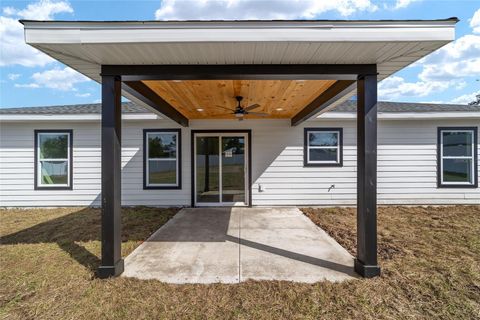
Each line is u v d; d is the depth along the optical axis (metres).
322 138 7.64
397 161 7.55
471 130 7.45
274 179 7.64
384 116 7.23
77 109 8.08
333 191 7.61
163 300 2.66
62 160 7.60
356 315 2.41
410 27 2.56
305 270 3.33
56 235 4.86
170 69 3.17
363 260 3.16
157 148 7.69
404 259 3.61
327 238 4.69
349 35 2.56
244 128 7.64
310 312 2.46
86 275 3.19
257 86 4.29
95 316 2.42
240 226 5.54
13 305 2.58
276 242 4.47
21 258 3.74
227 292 2.81
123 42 2.58
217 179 7.71
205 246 4.29
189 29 2.57
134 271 3.33
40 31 2.57
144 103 4.56
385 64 3.18
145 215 6.54
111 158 3.19
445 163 7.55
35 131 7.49
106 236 3.16
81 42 2.58
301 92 4.71
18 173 7.51
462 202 7.48
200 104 5.63
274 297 2.71
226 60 3.05
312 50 2.78
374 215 3.14
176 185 7.64
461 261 3.53
